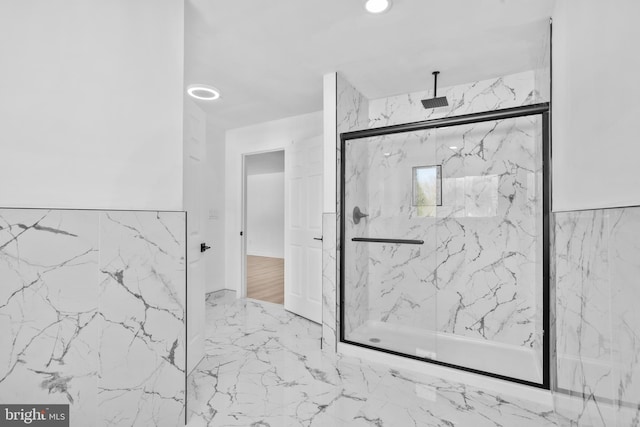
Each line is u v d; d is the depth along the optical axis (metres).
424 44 2.14
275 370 2.19
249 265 6.90
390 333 2.38
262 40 2.10
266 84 2.84
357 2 1.71
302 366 2.26
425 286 2.27
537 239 2.33
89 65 1.32
